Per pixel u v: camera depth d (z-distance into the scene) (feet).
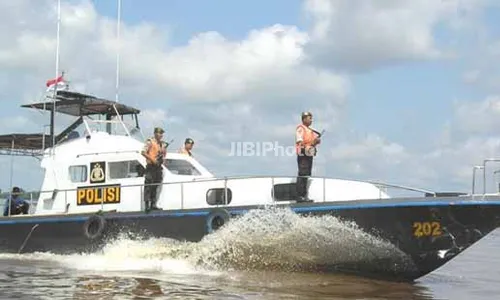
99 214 40.75
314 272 34.91
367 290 29.17
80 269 35.73
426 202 32.04
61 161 45.09
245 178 37.99
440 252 32.68
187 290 27.84
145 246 38.78
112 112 48.55
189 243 37.35
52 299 25.39
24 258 42.06
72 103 46.16
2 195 48.01
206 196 38.99
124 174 42.11
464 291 29.89
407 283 32.73
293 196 36.58
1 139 48.08
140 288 28.32
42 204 45.65
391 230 32.83
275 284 30.04
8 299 25.25
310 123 36.76
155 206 39.75
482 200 31.30
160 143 40.32
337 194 35.73
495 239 71.36
